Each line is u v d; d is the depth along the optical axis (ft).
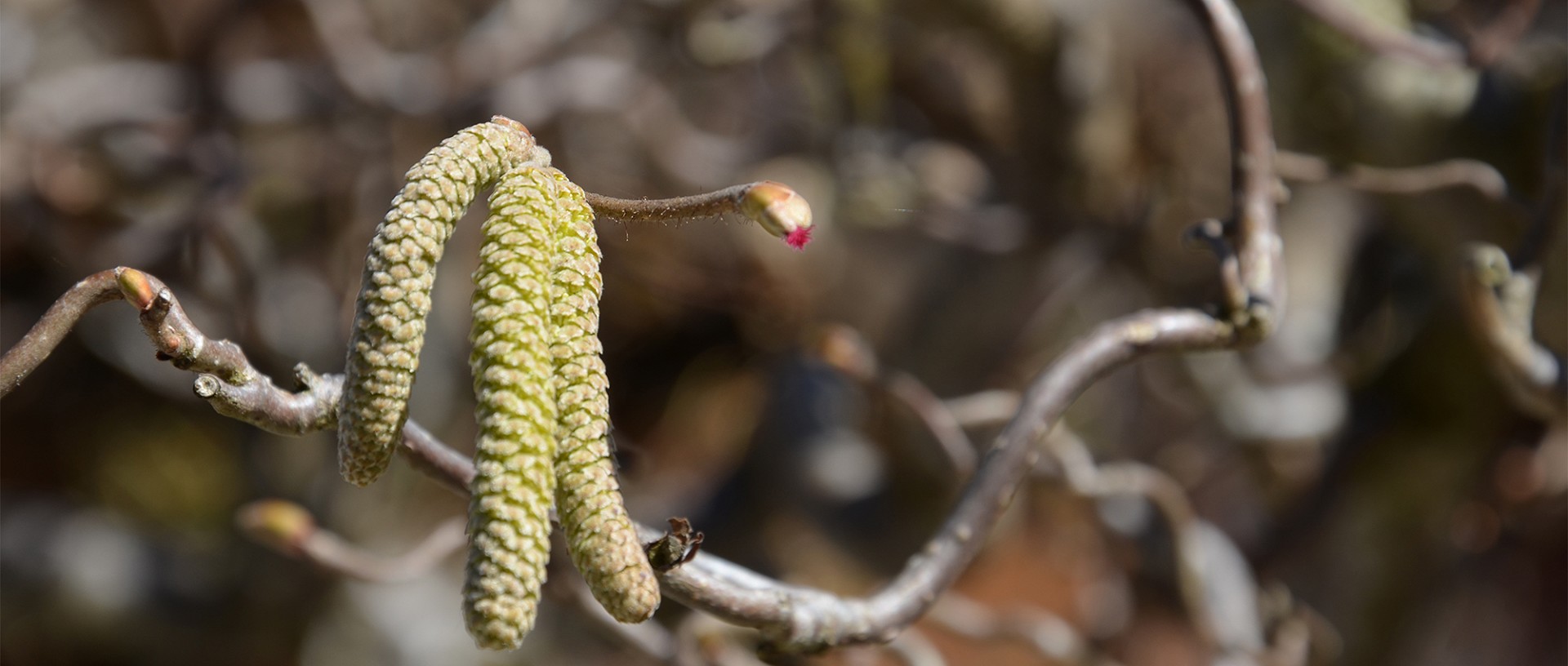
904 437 2.88
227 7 2.81
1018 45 2.59
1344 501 2.87
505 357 0.99
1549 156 1.58
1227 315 1.33
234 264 2.75
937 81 2.80
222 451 3.88
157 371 3.45
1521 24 1.69
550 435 0.98
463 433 3.30
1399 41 1.69
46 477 3.92
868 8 2.66
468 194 1.02
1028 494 3.24
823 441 3.09
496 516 0.97
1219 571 2.47
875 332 3.13
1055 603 3.69
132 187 2.74
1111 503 2.61
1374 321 2.84
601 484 1.00
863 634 1.25
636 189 3.14
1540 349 1.54
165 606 3.41
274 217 3.09
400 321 1.00
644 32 2.86
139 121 2.74
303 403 1.13
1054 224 2.82
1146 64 2.91
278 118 2.77
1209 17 1.34
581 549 0.99
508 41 2.66
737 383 4.02
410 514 3.30
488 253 1.01
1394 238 2.74
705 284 3.25
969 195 2.91
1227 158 3.01
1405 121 2.32
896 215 2.86
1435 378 2.76
